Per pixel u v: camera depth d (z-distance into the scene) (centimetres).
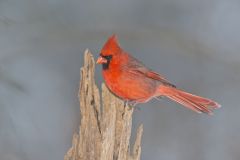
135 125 1296
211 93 1400
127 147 750
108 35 1430
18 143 1115
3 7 1410
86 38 1421
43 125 1303
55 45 1410
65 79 1402
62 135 1301
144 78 883
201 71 1420
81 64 1419
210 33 1481
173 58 1435
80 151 743
